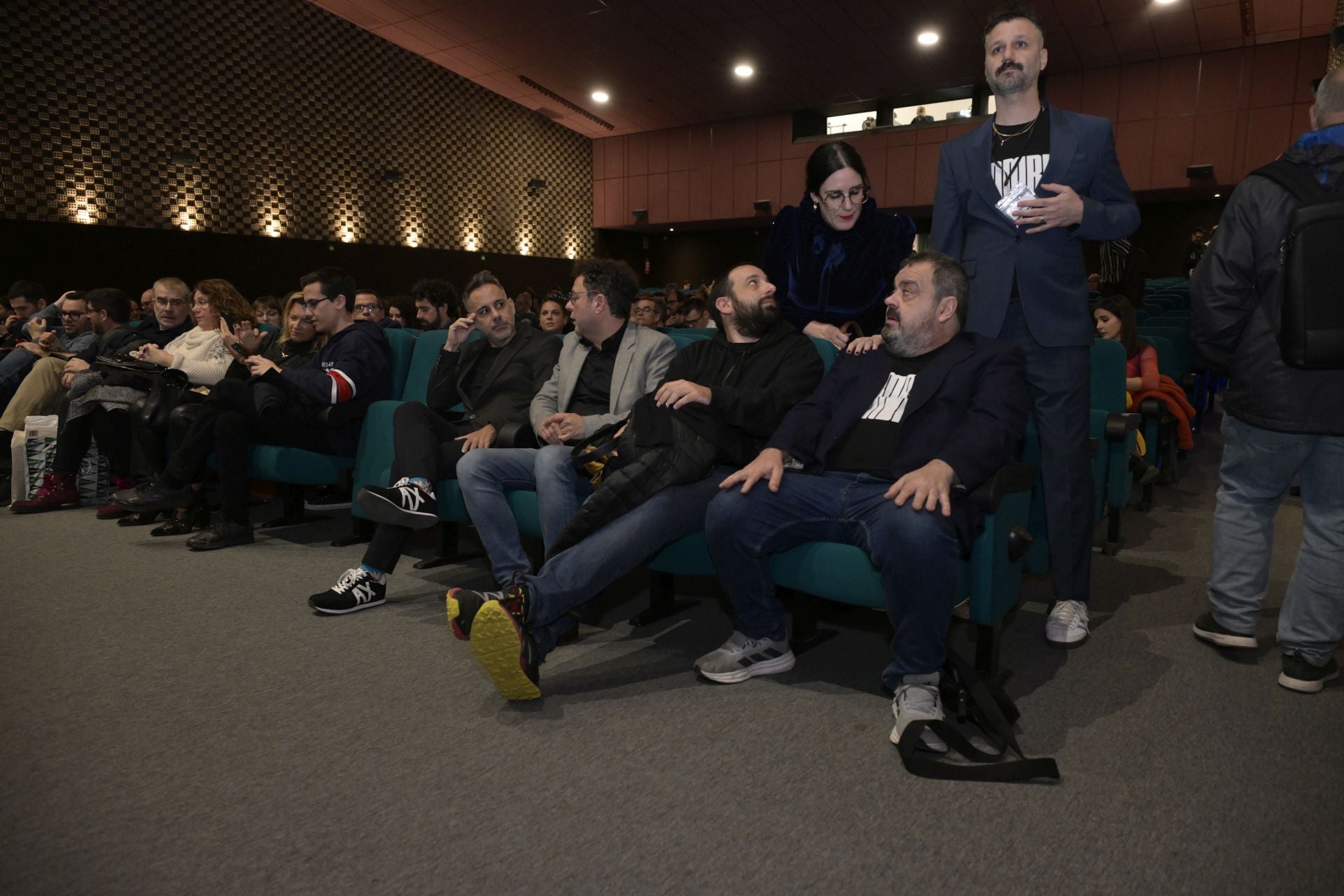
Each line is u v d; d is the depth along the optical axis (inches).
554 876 48.7
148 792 57.9
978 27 387.5
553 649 79.7
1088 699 72.3
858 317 97.9
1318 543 72.6
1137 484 142.6
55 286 341.4
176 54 373.1
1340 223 66.4
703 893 47.1
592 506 74.0
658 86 485.1
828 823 53.8
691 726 68.0
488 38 435.8
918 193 489.1
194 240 383.2
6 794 57.7
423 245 486.9
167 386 137.5
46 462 150.2
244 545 124.4
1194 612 94.2
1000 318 83.2
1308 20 378.3
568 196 582.6
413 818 54.6
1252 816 54.1
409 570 111.7
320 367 126.3
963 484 67.1
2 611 94.9
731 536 73.2
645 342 97.9
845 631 91.4
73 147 344.2
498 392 113.0
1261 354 74.4
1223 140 421.4
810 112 522.0
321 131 431.5
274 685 75.7
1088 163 80.7
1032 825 53.4
